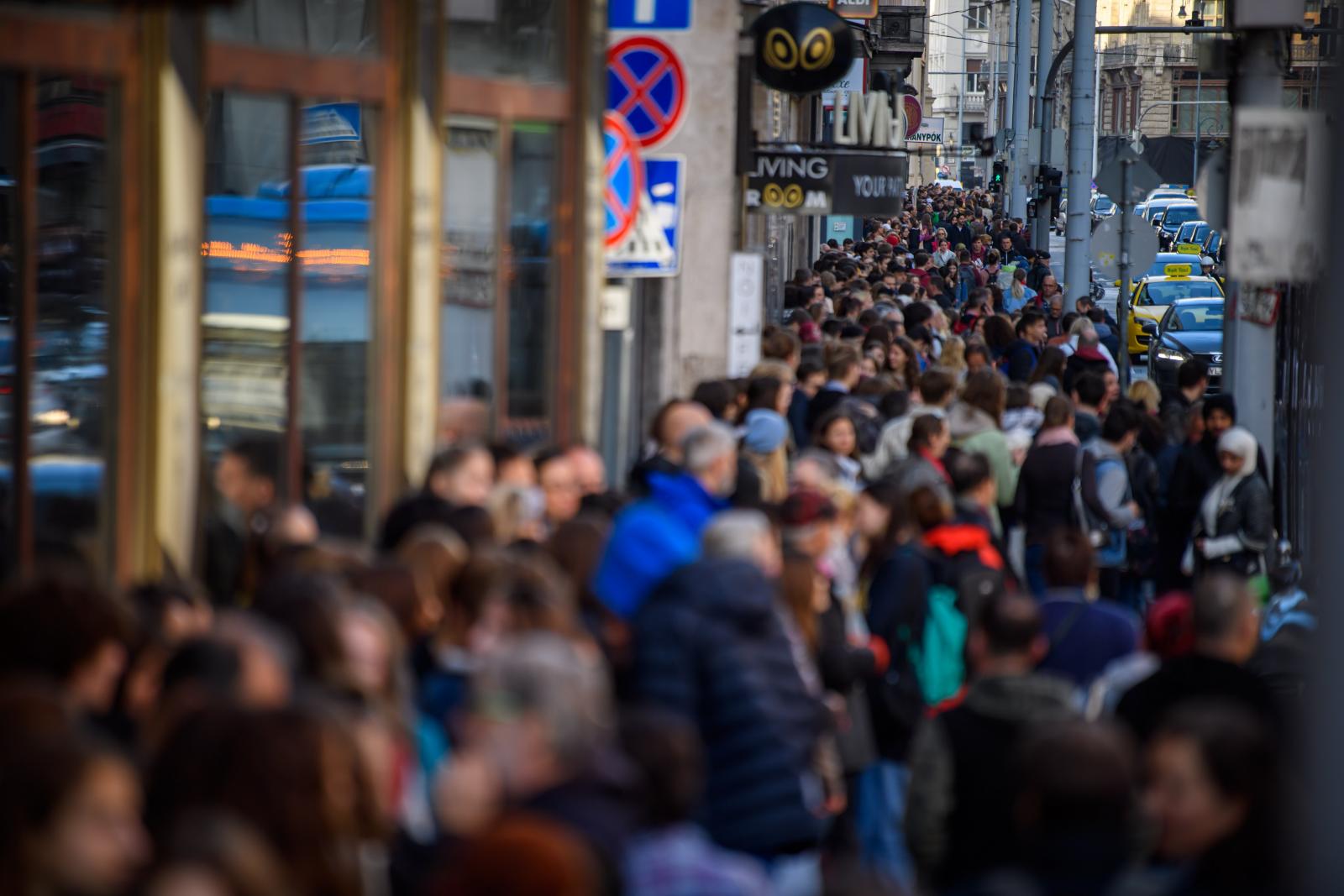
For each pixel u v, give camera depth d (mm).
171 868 10156
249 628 14289
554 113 33594
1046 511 37219
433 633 17969
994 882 13672
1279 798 13797
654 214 35250
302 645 15281
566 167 34125
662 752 13953
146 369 22625
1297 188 34250
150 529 22594
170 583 18359
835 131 44875
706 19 43438
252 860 10289
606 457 36312
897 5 158625
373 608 15883
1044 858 13703
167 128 22641
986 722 18000
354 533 28656
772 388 33562
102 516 22953
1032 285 124188
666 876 13484
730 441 23609
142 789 12516
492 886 10461
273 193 28953
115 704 15094
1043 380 48000
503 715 13586
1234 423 39000
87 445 24406
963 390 37656
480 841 10641
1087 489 36906
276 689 14141
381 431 28703
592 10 34125
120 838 11062
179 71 22875
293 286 28953
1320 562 11805
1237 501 36781
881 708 24141
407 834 15617
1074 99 94000
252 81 25812
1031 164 121625
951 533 25359
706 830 18656
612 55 35438
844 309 64062
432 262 29312
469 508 21078
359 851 12617
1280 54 39969
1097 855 13609
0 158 26391
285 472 28203
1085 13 93562
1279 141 34219
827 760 21453
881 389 41375
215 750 12016
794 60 43625
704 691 18844
